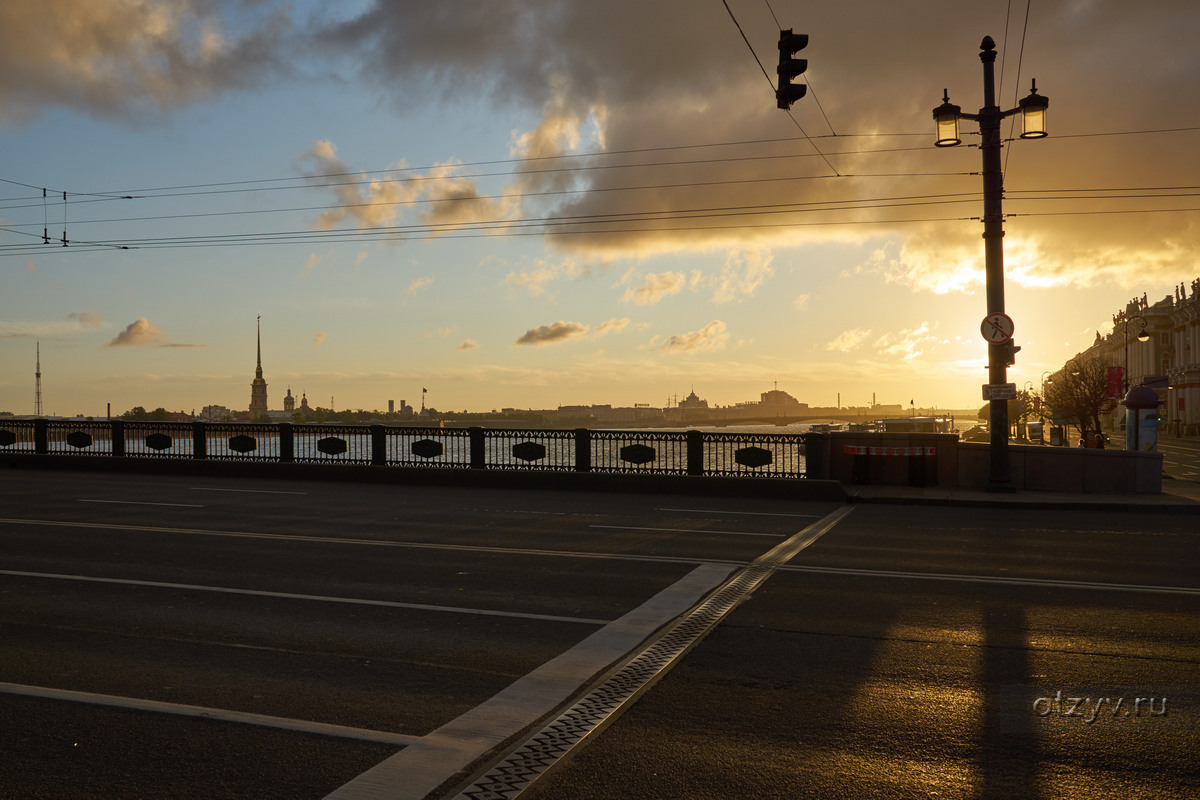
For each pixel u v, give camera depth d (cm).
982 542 1266
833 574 1001
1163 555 1147
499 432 2242
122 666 630
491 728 509
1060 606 834
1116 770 454
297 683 593
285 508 1652
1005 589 916
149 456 2588
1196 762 464
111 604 830
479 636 720
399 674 615
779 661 648
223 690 577
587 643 699
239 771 446
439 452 2300
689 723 518
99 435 2698
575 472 2150
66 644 689
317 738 491
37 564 1038
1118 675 614
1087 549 1202
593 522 1483
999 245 1931
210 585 922
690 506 1772
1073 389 7388
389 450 2355
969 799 418
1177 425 8975
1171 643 700
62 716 525
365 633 729
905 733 503
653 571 1016
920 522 1514
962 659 654
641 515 1597
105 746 478
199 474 2494
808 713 535
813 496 1948
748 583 946
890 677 609
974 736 499
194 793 420
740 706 548
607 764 456
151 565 1037
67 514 1515
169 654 663
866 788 429
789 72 1275
